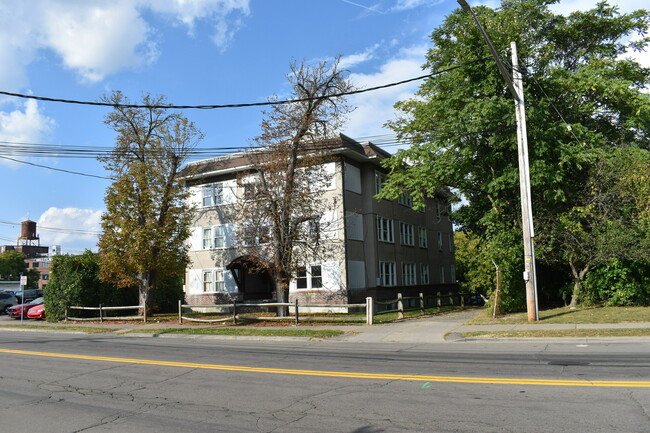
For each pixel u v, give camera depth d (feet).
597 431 17.51
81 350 48.98
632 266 63.62
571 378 26.12
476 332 49.03
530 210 54.54
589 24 77.61
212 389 27.86
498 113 63.36
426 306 118.93
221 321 75.00
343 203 91.40
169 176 89.51
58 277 94.17
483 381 26.50
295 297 94.17
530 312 54.03
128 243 84.02
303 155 79.56
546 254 69.62
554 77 69.41
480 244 83.71
